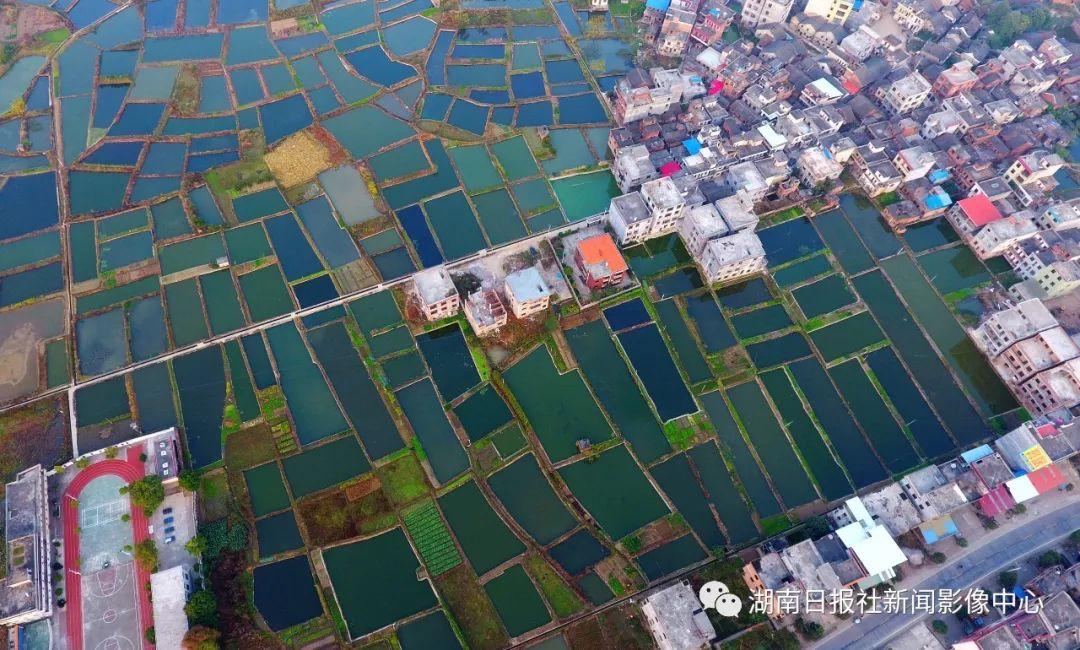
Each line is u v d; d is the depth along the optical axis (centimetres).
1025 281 15925
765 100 18938
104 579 11825
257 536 12675
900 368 15175
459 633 11900
